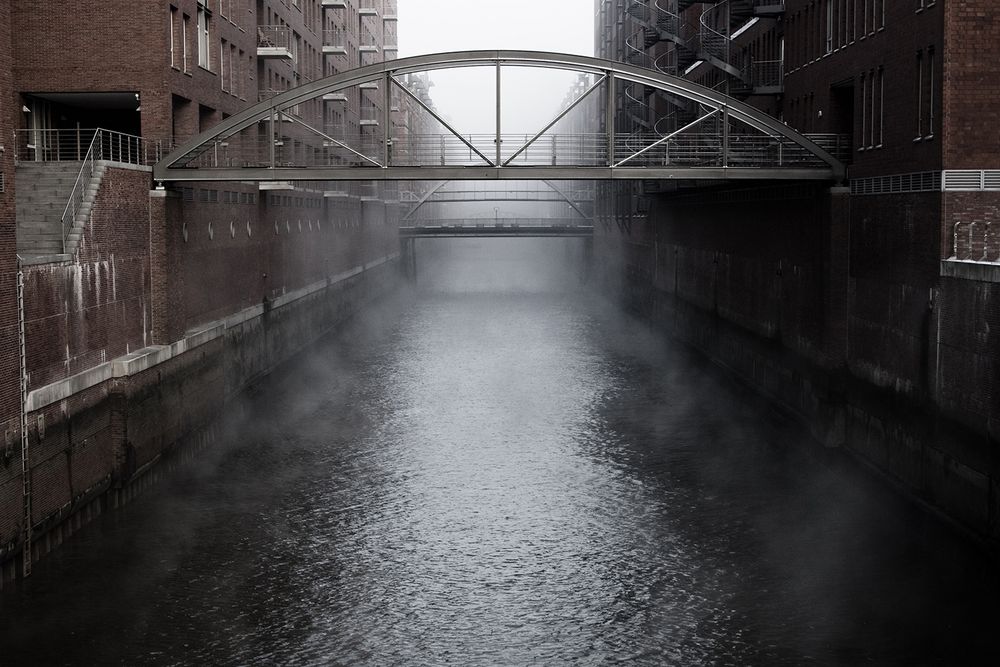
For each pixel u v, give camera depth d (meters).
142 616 19.16
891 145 27.34
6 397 19.70
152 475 27.08
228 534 23.53
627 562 22.06
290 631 18.75
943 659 17.48
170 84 31.42
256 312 39.50
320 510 25.34
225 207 35.88
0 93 20.11
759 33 42.31
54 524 21.97
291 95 29.64
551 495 26.58
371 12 76.75
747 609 19.64
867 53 29.36
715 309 44.66
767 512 25.14
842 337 29.69
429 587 20.78
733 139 37.06
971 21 24.06
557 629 18.95
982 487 21.28
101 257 25.12
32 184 26.02
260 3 45.34
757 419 35.06
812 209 31.41
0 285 19.55
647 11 54.19
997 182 24.14
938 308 23.64
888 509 25.27
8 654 17.56
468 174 30.38
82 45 30.73
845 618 19.12
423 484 27.53
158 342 28.95
